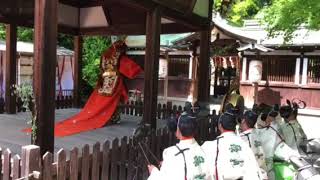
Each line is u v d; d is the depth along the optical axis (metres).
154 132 5.20
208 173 2.98
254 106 5.99
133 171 4.77
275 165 4.15
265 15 7.73
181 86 21.08
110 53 7.81
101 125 7.22
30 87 7.69
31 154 3.46
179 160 2.86
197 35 18.33
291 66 18.59
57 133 6.33
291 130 4.95
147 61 6.23
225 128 3.32
